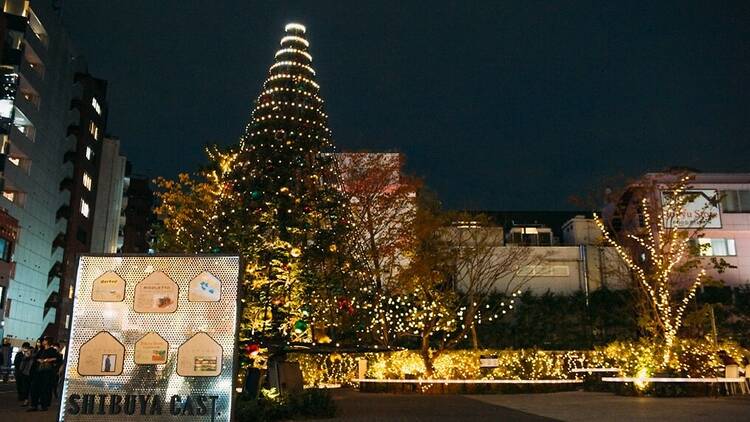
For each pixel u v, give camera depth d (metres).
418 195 25.56
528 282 32.88
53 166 48.28
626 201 25.19
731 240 32.38
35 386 13.03
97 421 6.21
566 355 21.56
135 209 73.00
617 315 30.20
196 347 6.35
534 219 43.47
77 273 6.52
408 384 19.34
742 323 29.72
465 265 27.52
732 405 13.35
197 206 20.17
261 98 15.36
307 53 16.17
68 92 51.28
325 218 14.09
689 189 32.69
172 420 6.21
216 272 6.52
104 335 6.39
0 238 37.28
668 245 21.83
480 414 12.02
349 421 10.70
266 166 13.70
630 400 15.12
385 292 22.56
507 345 30.28
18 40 42.38
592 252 33.19
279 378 11.69
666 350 16.92
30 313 43.75
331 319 15.05
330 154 18.55
